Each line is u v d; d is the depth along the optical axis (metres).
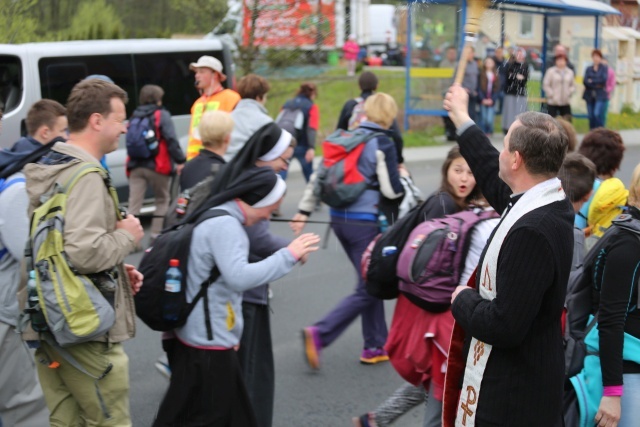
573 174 4.02
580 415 3.48
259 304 4.40
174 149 8.82
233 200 3.69
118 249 3.39
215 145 5.11
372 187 5.57
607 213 4.48
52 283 3.31
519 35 17.12
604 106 15.70
